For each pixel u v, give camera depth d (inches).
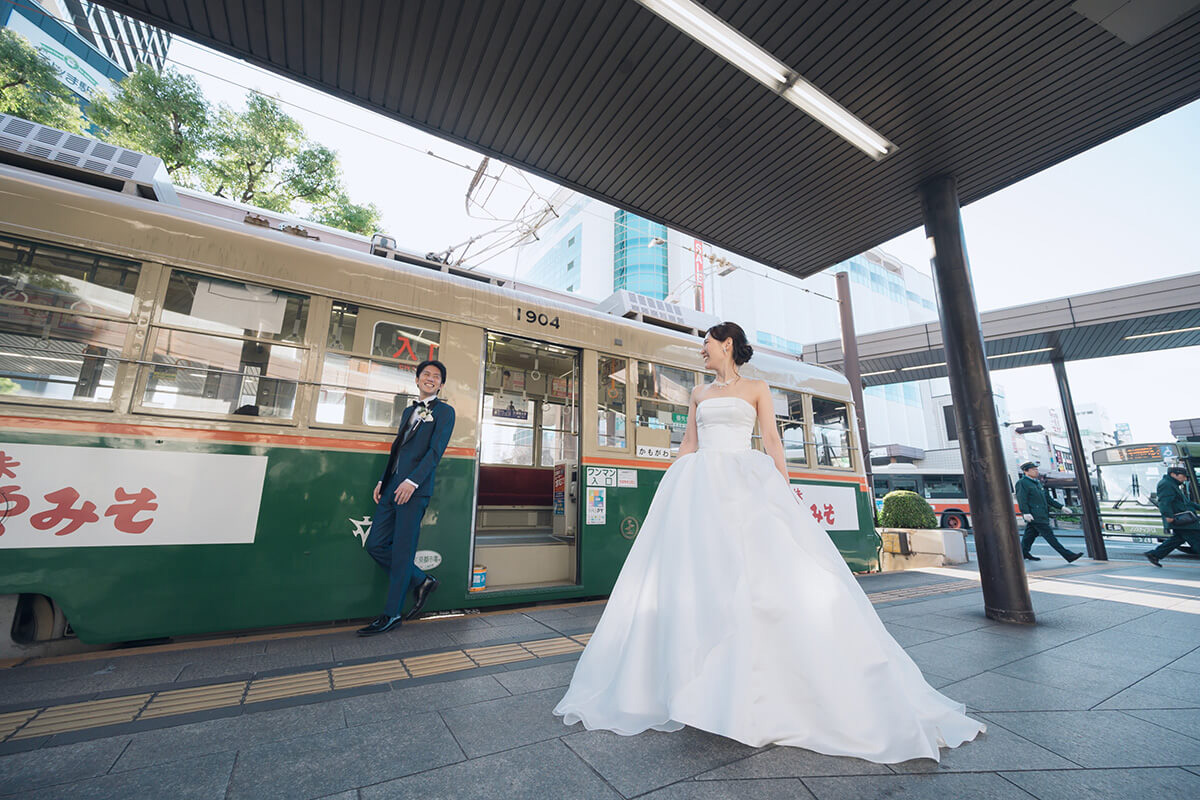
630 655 80.8
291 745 72.8
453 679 101.5
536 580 188.5
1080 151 182.9
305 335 143.4
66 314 117.2
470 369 167.8
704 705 69.5
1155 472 540.7
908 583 245.9
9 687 94.6
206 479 125.3
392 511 139.8
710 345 105.3
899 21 134.0
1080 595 214.8
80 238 119.8
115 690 93.8
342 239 290.0
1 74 375.6
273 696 92.0
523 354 276.5
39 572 107.3
